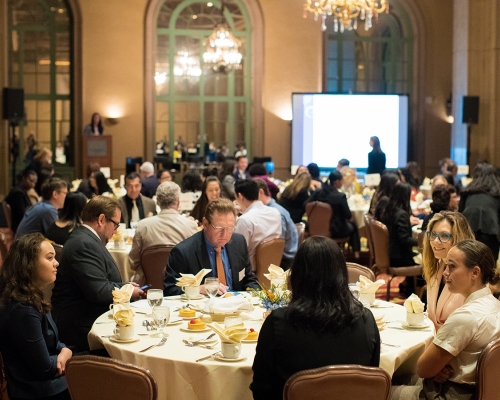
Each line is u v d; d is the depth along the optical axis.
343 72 15.56
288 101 14.93
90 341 3.47
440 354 2.96
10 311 3.22
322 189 9.14
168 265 4.40
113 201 4.29
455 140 14.88
